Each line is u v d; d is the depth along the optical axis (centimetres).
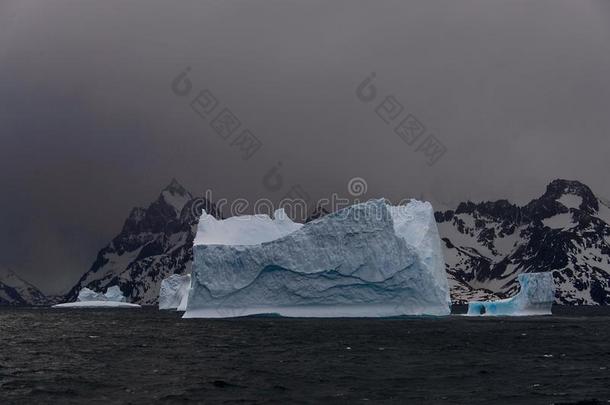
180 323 13838
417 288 11581
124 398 4938
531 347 8394
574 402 4784
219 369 6394
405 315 11619
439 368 6425
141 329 12388
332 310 11444
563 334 10538
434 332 10375
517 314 16512
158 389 5294
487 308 16850
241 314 11419
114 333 11525
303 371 6238
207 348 8269
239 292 11369
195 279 11506
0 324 15538
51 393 5134
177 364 6781
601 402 4788
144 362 6988
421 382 5625
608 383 5600
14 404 4744
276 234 12106
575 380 5753
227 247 11419
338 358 7169
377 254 11325
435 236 13388
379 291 11425
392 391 5228
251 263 11306
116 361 7112
